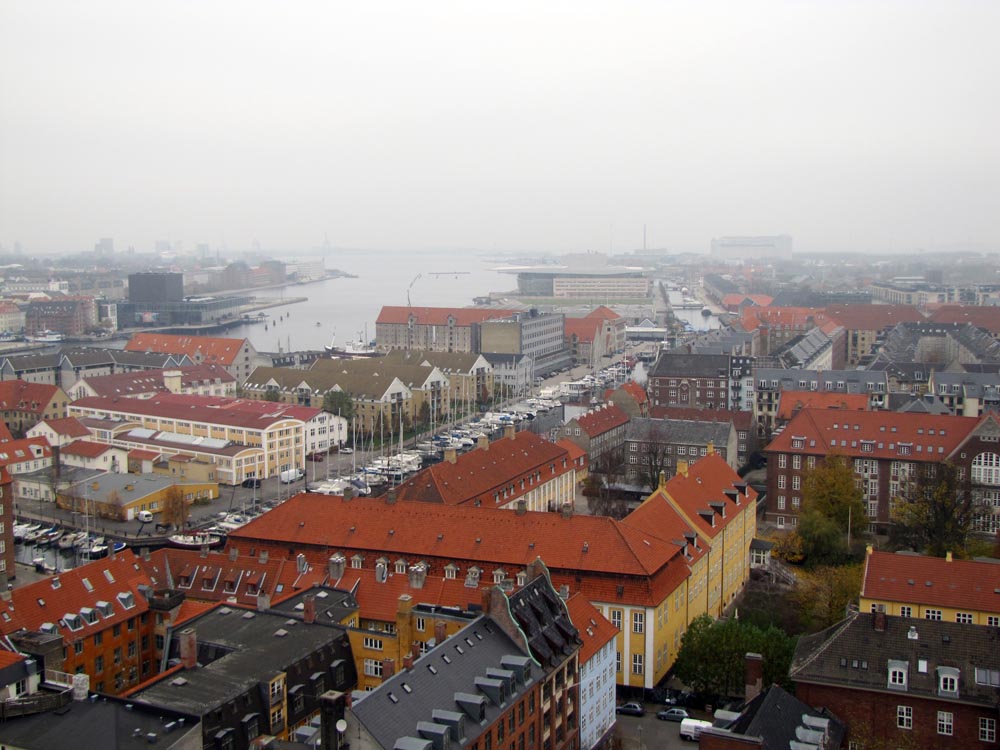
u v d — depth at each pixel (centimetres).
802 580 16338
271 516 15200
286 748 8831
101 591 12731
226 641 11244
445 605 13288
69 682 10631
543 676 10600
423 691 9381
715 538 16088
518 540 14038
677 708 12788
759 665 10256
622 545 13638
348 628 11706
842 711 10156
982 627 10275
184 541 19612
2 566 17600
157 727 9006
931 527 18200
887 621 10519
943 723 9825
